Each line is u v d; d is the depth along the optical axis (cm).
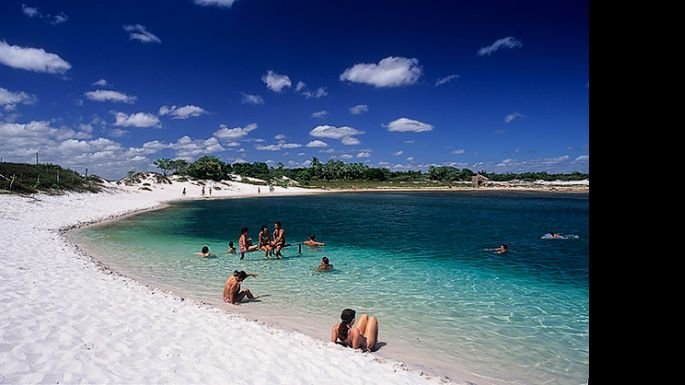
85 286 995
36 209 2942
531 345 840
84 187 4853
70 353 580
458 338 871
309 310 1038
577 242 2266
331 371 643
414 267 1576
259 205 5262
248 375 589
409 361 757
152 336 698
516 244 2183
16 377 491
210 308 956
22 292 869
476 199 7131
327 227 2953
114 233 2308
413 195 8569
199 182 8162
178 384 531
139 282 1225
